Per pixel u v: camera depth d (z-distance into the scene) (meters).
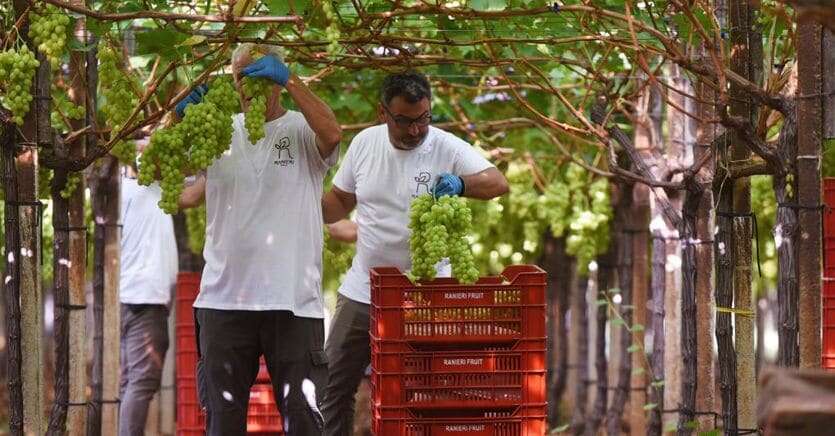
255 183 11.77
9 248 11.38
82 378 13.44
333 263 17.52
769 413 6.64
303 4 10.46
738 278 11.86
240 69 11.36
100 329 15.48
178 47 11.12
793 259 10.32
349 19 13.06
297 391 11.91
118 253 15.41
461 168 13.38
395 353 11.27
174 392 21.98
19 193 11.39
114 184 15.38
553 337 24.11
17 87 10.84
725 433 11.88
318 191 12.12
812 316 10.16
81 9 10.32
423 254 11.20
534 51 15.05
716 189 11.95
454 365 11.34
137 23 16.55
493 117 20.30
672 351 15.76
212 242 11.89
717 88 10.79
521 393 11.37
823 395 6.66
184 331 17.33
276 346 11.88
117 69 11.93
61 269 13.06
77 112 12.34
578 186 19.88
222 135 11.00
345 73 17.58
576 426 22.81
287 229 11.80
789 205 10.34
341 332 13.67
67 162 11.96
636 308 18.38
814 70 10.09
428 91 12.80
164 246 17.14
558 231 19.89
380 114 13.23
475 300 11.30
